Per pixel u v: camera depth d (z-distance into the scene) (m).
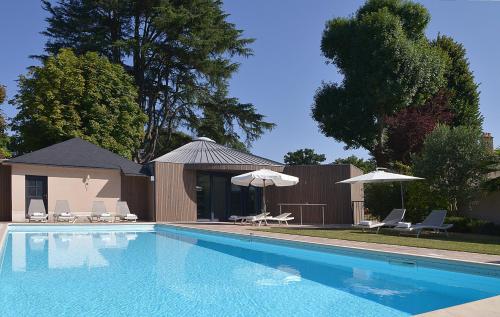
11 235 18.00
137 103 36.00
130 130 33.34
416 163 17.31
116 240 16.55
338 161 46.88
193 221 23.69
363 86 31.02
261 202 25.39
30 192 21.97
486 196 16.89
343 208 22.58
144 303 6.96
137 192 25.23
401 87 29.25
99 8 36.81
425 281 8.51
